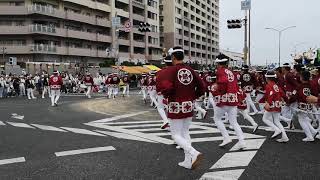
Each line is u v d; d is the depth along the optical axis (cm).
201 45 12344
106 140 1032
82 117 1631
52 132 1189
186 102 679
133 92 4134
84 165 750
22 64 5138
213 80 1415
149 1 8500
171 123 686
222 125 923
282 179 641
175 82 673
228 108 899
